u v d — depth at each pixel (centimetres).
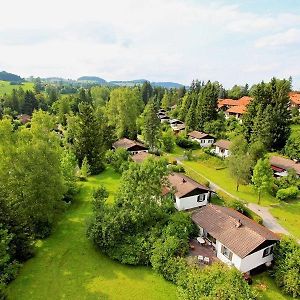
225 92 17088
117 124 9412
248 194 5650
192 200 4775
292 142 7700
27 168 3572
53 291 2969
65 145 7388
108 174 6481
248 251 3189
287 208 5125
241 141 7138
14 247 3203
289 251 3316
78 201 5012
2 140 3644
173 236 3528
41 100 17375
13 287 2980
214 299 2552
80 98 15750
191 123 10719
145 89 19788
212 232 3628
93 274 3244
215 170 7106
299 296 3061
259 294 3017
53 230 4069
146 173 3762
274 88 8656
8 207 3300
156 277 3231
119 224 3594
